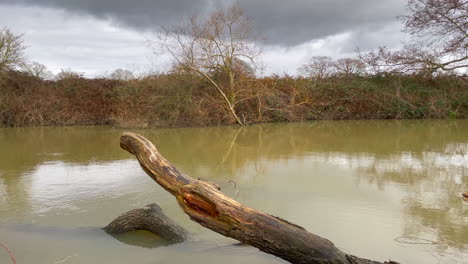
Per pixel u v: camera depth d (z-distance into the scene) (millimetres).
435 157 9328
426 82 26562
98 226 4637
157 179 3801
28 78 23859
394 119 24297
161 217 4242
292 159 9445
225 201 3246
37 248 3965
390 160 9016
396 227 4449
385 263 3238
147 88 21016
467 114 24500
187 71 20547
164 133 16766
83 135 16297
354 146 11656
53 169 8352
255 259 3674
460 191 6055
